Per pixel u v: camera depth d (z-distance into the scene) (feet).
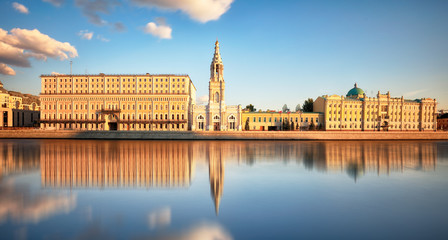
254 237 46.39
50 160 127.24
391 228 50.47
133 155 147.13
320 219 54.70
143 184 81.71
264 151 170.50
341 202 65.57
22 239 45.14
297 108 426.92
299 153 160.56
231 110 326.44
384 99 357.20
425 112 368.07
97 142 241.14
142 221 53.21
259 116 345.72
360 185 82.12
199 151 169.07
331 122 348.59
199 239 45.47
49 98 333.21
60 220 53.57
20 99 460.96
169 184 81.87
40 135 284.61
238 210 59.62
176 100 335.88
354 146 214.69
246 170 104.83
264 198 68.39
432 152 172.45
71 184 81.35
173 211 58.85
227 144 227.81
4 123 357.41
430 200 67.46
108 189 76.13
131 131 280.92
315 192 73.97
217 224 51.98
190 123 361.10
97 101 333.83
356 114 354.33
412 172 103.30
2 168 106.63
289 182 85.20
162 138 279.69
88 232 48.08
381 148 198.08
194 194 71.56
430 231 49.21
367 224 52.39
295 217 55.77
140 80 339.57
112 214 56.80
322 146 212.02
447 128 438.81
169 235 47.11
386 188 78.79
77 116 333.42
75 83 339.77
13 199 66.85
